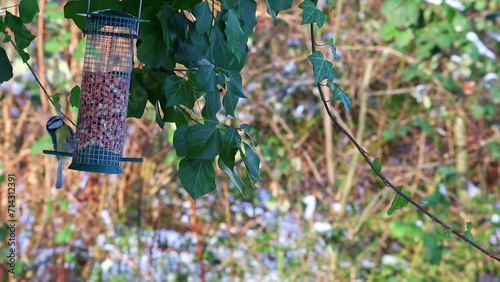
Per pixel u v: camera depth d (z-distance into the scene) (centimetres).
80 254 1016
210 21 349
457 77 1070
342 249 1037
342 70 1088
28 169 1005
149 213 1047
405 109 1114
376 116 1110
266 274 1034
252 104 1082
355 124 1126
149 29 366
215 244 1067
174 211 1077
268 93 1093
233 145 344
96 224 1021
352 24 1079
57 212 1006
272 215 1079
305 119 1109
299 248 1037
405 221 1041
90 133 412
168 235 1066
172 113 382
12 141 997
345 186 1082
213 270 1054
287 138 1087
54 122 513
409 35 945
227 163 345
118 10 377
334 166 1088
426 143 1117
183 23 366
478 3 997
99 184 1027
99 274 1012
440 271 1002
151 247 1034
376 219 1050
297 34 1070
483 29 1059
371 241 1051
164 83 359
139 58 362
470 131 1107
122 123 414
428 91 1095
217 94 364
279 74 1082
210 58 368
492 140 1093
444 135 1116
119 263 1025
